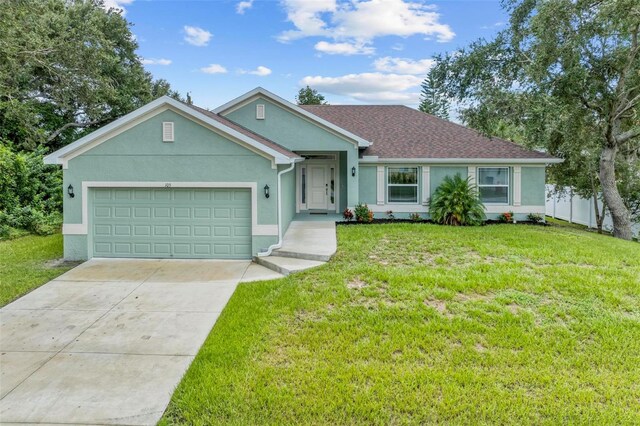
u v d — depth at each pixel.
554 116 13.05
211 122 9.86
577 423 3.81
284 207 11.99
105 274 8.85
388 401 4.09
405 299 6.78
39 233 13.98
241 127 14.17
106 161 10.05
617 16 11.55
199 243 10.35
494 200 15.95
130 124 9.99
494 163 15.65
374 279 7.80
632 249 10.58
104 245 10.34
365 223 14.80
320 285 7.56
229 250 10.33
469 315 6.16
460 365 4.80
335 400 4.09
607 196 15.45
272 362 4.85
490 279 7.66
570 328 5.75
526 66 13.54
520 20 14.18
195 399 4.12
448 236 11.91
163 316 6.44
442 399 4.13
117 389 4.36
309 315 6.23
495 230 13.13
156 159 10.09
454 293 7.01
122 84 26.16
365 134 17.47
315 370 4.65
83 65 21.28
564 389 4.31
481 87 14.20
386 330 5.68
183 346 5.39
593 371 4.69
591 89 13.94
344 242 11.02
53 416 3.89
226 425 3.73
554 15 12.90
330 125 14.58
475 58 14.27
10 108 18.25
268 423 3.76
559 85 13.96
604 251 10.16
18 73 18.62
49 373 4.69
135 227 10.33
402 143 16.66
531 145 14.30
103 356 5.11
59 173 16.98
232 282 8.20
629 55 13.17
